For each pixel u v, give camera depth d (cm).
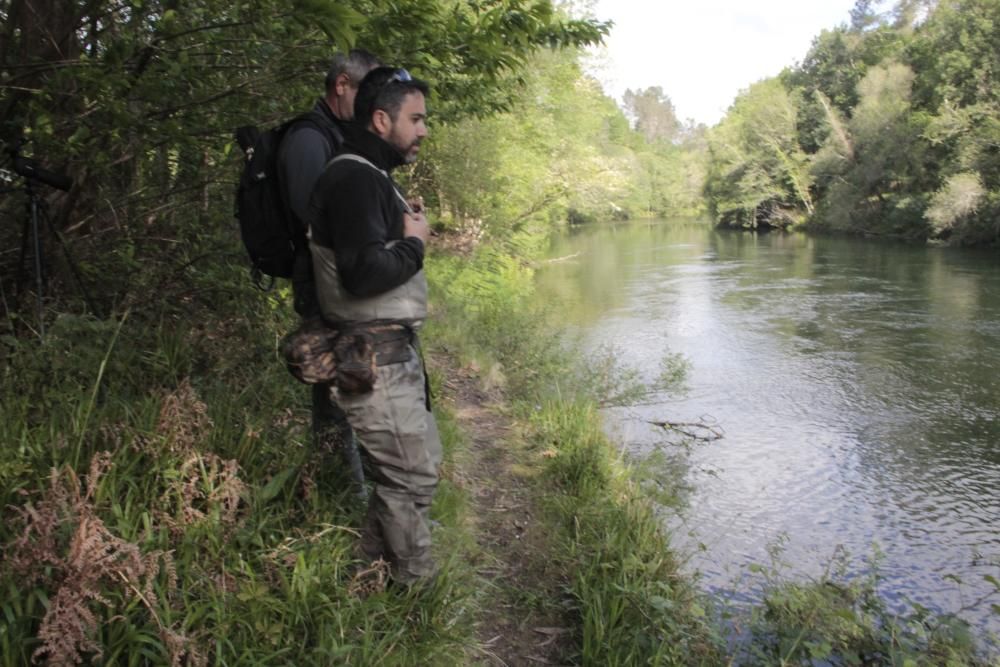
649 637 301
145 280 407
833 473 668
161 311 406
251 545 264
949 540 549
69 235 400
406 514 262
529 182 2023
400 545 265
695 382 948
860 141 3831
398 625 259
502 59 388
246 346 401
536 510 424
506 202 1925
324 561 267
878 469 682
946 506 608
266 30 313
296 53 360
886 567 506
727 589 439
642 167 6550
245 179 277
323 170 247
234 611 233
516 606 326
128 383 332
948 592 477
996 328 1270
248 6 302
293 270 283
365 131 244
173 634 205
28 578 208
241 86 359
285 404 368
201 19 327
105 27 345
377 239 234
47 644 196
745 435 757
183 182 432
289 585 249
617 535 381
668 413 818
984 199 2681
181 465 274
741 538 526
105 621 212
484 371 735
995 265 2128
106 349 338
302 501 298
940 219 2761
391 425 251
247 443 307
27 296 369
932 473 676
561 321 1319
